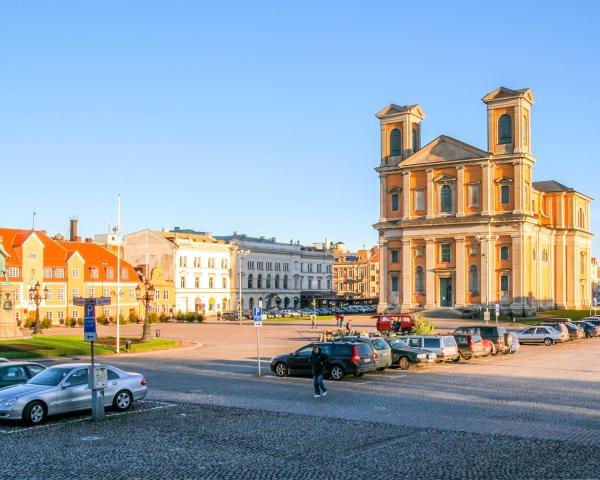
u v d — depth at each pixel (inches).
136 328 3745.1
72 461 735.7
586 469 698.2
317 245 7588.6
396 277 4247.0
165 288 5083.7
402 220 4188.0
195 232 6373.0
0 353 1939.0
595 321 3107.8
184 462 730.2
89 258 4547.2
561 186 4803.2
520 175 3880.4
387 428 904.9
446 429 897.5
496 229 3924.7
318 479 666.8
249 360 1866.4
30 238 4131.4
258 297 6033.5
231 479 666.8
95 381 955.3
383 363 1519.4
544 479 664.4
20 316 4023.1
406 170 4195.4
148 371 1592.0
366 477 673.0
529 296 3983.8
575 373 1545.3
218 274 5644.7
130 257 5428.2
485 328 2081.7
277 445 808.3
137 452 774.5
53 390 954.7
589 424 929.5
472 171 4005.9
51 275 4234.7
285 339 2721.5
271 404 1101.7
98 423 940.6
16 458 748.6
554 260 4662.9
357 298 7268.7
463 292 3988.7
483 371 1585.9
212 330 3457.2
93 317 959.6
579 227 4820.4
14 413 914.1
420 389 1278.3
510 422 944.3
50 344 2212.1
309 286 6658.5
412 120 4281.5
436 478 669.9
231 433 874.8
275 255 6240.2
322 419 968.9
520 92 3887.8
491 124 3969.0
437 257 4097.0
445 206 4089.6
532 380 1414.9
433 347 1700.3
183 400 1143.6
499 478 668.1
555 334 2497.5
